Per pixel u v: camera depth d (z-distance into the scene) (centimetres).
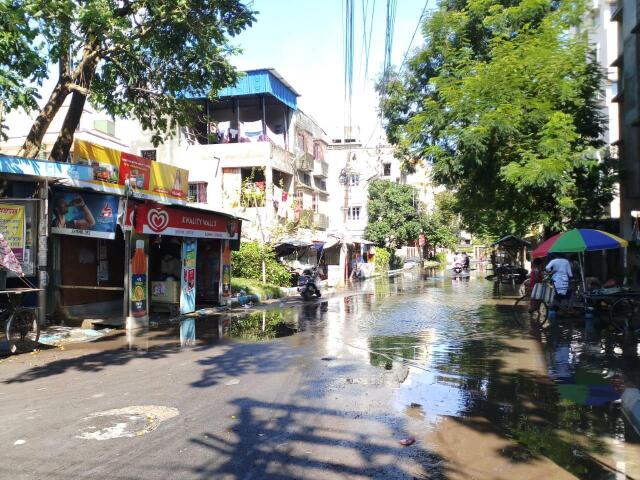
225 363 867
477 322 1373
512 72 1385
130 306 1267
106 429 538
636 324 1195
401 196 4719
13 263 939
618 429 548
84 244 1425
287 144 3391
